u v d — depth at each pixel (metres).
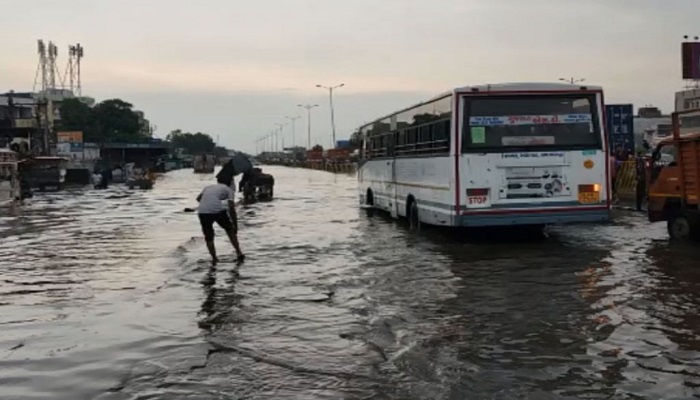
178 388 5.98
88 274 11.98
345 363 6.63
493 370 6.35
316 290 10.21
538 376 6.15
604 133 14.34
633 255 13.02
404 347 7.14
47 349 7.29
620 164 27.05
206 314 8.77
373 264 12.56
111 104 98.12
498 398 5.61
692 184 14.20
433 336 7.57
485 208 14.17
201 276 11.51
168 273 11.89
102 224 21.27
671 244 14.45
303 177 69.62
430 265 12.32
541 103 14.22
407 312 8.73
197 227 19.95
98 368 6.60
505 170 14.16
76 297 9.98
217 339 7.56
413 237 16.52
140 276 11.69
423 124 16.56
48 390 6.00
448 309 8.85
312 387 5.95
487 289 10.08
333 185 49.94
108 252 14.74
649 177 15.64
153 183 52.28
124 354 7.05
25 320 8.62
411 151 17.97
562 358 6.69
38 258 14.00
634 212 22.27
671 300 9.06
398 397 5.68
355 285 10.57
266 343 7.38
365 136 25.95
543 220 14.23
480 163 14.12
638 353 6.79
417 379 6.11
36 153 53.72
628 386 5.85
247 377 6.25
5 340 7.67
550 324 7.98
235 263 12.86
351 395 5.74
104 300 9.74
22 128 58.88
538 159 14.18
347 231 18.28
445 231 17.45
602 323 7.96
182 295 9.98
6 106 70.00
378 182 23.22
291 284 10.70
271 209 26.67
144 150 88.50
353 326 8.06
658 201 15.25
